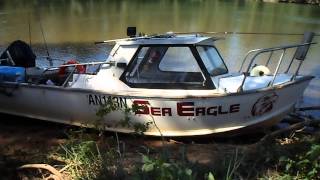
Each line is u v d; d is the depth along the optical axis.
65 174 5.66
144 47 7.34
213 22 25.86
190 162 5.57
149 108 7.17
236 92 6.95
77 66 7.99
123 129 7.46
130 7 33.53
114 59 7.51
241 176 5.20
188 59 7.23
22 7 31.80
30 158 6.30
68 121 7.86
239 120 7.21
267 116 7.36
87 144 6.21
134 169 5.40
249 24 25.28
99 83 7.57
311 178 5.08
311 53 16.47
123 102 7.27
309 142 6.17
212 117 7.12
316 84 11.94
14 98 8.08
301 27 24.31
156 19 26.70
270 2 40.56
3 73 8.17
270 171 5.38
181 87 7.21
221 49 17.08
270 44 18.58
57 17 26.83
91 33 21.20
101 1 37.34
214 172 5.24
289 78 7.68
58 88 7.62
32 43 18.36
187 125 7.21
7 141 7.42
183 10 32.22
